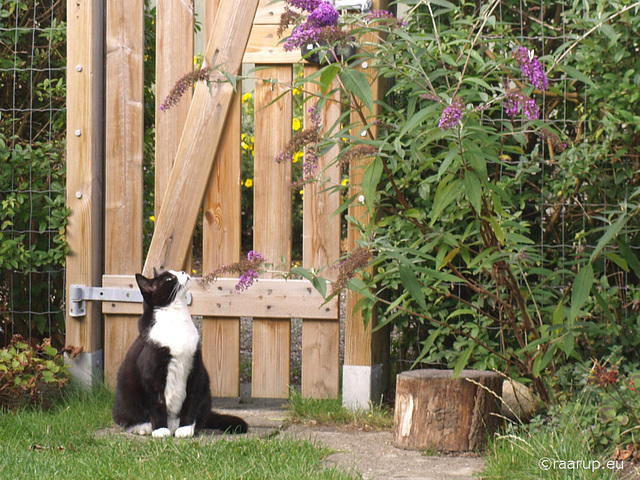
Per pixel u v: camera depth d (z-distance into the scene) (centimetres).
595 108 432
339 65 324
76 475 322
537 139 477
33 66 554
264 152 482
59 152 521
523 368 398
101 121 513
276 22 478
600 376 353
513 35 464
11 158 510
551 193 461
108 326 504
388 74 357
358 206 452
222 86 485
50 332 540
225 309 486
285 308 479
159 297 403
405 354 495
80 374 499
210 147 488
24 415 423
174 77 493
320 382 479
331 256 473
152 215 693
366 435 416
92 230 501
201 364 408
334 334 476
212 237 494
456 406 380
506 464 332
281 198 482
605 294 410
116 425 428
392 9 480
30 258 511
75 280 502
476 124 329
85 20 497
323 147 395
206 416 415
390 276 428
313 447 369
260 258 369
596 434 353
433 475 341
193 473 326
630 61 423
